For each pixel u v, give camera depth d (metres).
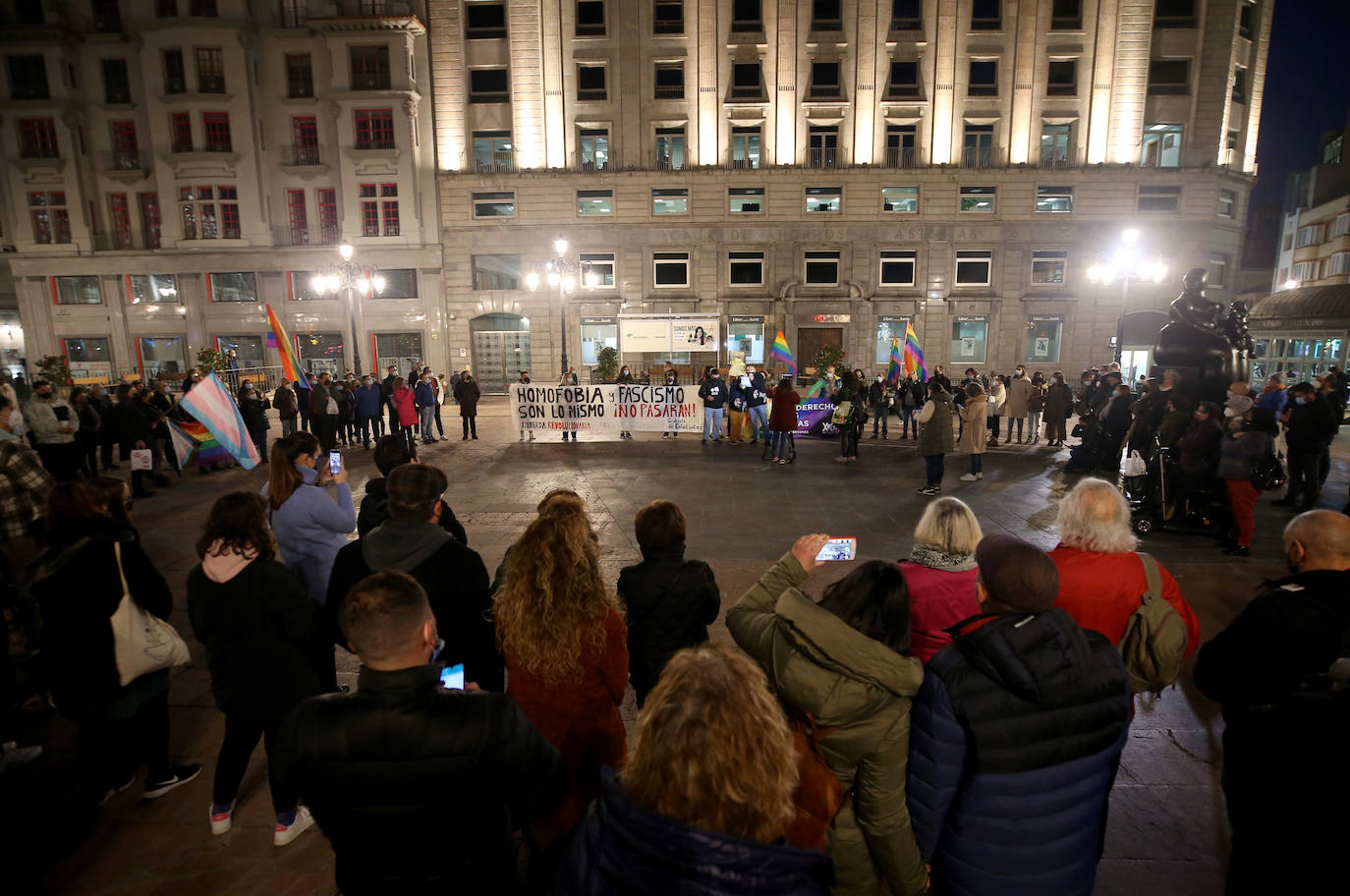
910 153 29.64
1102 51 28.72
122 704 3.22
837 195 29.88
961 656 1.91
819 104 29.17
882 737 1.85
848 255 30.06
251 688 2.99
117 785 3.44
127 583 3.19
